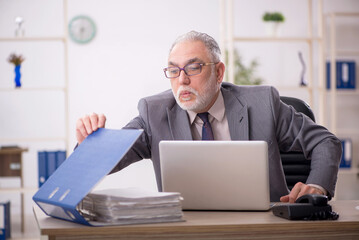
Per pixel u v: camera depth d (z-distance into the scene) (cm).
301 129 216
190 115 214
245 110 215
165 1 586
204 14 591
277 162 214
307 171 236
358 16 586
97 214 135
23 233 477
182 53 203
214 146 157
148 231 129
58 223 136
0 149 471
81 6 578
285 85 594
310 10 511
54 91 577
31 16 571
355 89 550
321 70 516
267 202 155
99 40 580
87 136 155
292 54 595
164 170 159
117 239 129
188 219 141
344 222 136
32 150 573
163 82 586
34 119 575
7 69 567
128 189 151
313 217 138
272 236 134
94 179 130
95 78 579
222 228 132
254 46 591
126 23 582
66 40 466
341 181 574
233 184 156
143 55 584
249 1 592
